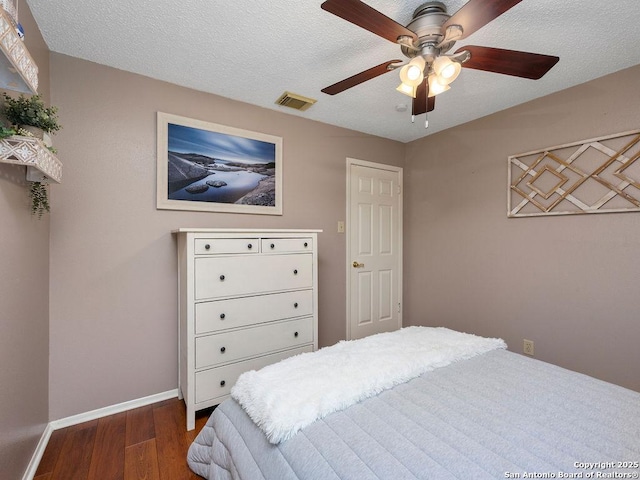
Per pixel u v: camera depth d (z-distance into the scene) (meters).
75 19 1.54
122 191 2.01
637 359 1.93
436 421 0.93
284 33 1.66
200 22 1.57
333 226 2.98
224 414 1.19
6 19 0.84
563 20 1.54
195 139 2.25
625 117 1.97
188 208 2.22
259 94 2.35
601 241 2.08
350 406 1.03
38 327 1.59
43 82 1.70
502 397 1.06
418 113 1.98
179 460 1.55
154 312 2.11
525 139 2.47
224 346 1.95
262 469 0.89
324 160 2.92
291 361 1.36
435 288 3.19
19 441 1.33
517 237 2.53
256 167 2.52
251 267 2.05
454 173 3.01
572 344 2.21
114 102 1.98
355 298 3.14
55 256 1.81
